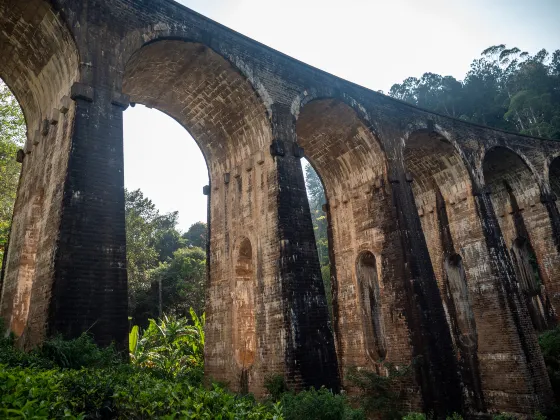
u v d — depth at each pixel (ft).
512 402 56.44
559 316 72.08
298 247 43.50
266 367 41.39
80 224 31.27
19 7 36.42
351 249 60.08
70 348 25.89
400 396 48.47
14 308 38.40
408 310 50.21
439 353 48.16
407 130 61.00
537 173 76.79
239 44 47.60
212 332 51.39
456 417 43.32
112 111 35.73
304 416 29.25
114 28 38.24
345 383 56.70
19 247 40.78
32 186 41.55
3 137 75.05
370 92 58.90
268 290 43.42
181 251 156.35
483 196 65.62
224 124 52.75
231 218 51.96
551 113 149.59
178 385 19.53
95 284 30.68
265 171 47.52
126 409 17.99
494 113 169.37
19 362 24.70
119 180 34.32
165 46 43.21
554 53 179.93
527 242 80.23
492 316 60.75
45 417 13.37
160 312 139.03
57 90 39.86
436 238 69.82
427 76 187.83
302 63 52.80
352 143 59.36
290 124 48.80
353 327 58.08
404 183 57.00
